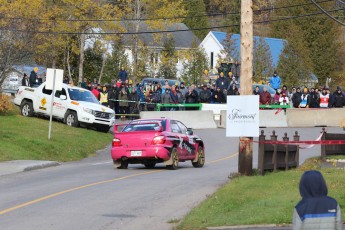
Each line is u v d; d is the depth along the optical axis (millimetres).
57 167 52219
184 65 129750
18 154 55625
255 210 27000
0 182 41281
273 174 37625
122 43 128750
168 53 131500
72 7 114125
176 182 38781
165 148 47188
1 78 89062
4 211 30016
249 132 37688
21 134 64000
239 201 29422
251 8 38531
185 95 89625
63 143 64688
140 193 34625
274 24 166500
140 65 126250
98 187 37219
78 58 126125
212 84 98250
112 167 50750
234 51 140000
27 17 94000
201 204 29750
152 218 28047
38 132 67188
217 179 40000
